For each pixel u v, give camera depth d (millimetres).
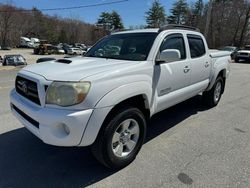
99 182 3037
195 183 3016
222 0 53094
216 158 3592
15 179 3076
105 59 3797
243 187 2951
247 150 3854
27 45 93438
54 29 108688
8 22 95625
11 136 4227
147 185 2977
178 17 73375
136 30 4430
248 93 7957
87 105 2775
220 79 6164
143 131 3518
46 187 2943
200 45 5184
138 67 3404
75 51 62344
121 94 3051
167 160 3520
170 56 3645
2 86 8828
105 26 106812
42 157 3584
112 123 3037
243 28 50906
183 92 4484
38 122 2895
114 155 3164
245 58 24766
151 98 3645
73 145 2822
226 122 5074
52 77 2879
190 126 4816
